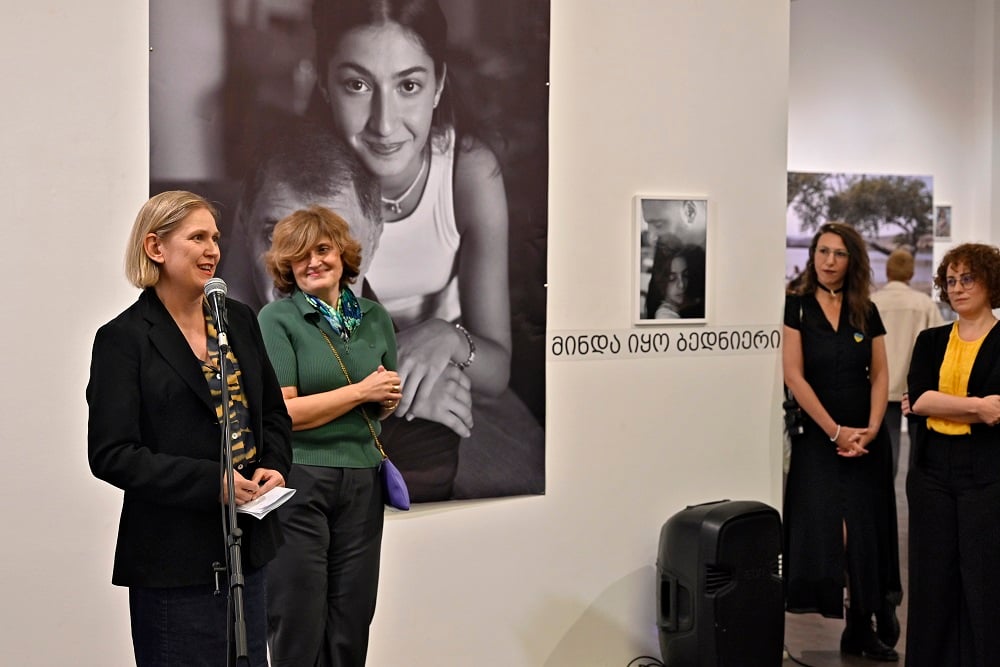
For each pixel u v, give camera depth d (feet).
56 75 10.36
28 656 10.41
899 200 29.37
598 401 13.23
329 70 11.36
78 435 10.55
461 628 12.44
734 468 14.21
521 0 12.34
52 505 10.46
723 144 13.89
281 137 11.18
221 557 7.63
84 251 10.53
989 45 29.45
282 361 9.82
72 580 10.54
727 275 14.03
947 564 12.48
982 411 11.98
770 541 12.64
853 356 14.75
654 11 13.34
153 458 7.36
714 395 14.03
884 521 14.98
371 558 10.27
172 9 10.67
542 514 12.89
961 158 29.86
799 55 28.37
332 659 10.13
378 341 10.43
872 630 14.92
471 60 12.09
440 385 12.11
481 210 12.25
